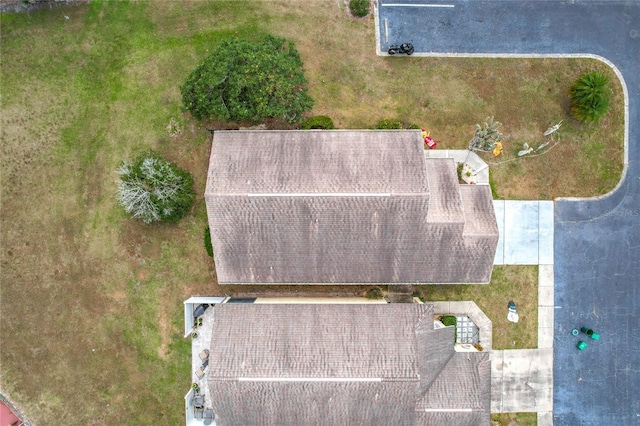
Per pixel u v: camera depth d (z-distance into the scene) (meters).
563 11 27.72
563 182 27.80
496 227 24.19
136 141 27.77
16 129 27.80
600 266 27.83
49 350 27.77
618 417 27.62
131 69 27.83
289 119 25.33
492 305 27.70
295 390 23.50
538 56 27.58
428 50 27.64
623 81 27.69
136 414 27.73
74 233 27.77
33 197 27.83
